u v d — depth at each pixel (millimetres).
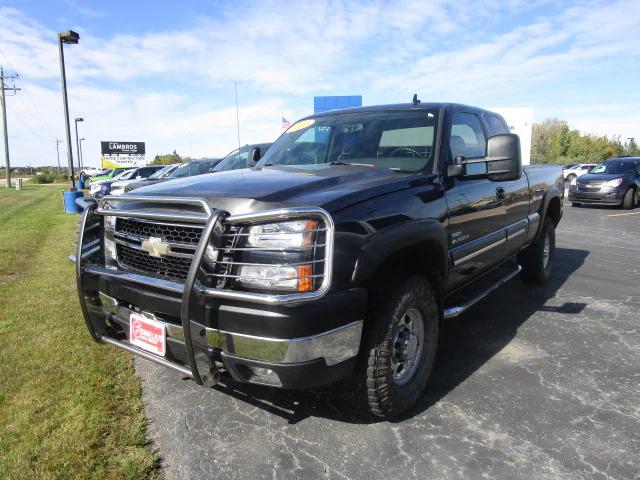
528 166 5469
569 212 15703
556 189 5906
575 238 10258
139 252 2873
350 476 2521
